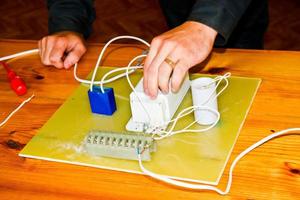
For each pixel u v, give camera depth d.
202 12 0.89
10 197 0.74
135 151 0.76
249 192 0.68
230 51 1.04
